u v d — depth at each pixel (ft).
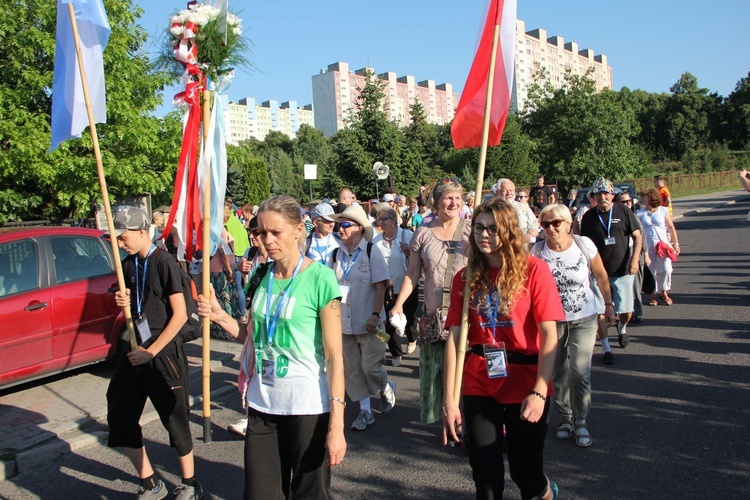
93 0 13.91
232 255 28.66
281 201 9.25
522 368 9.38
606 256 22.12
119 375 12.25
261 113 511.81
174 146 55.62
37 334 19.22
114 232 12.15
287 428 9.11
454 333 9.82
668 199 43.91
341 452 8.70
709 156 220.64
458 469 13.76
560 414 15.93
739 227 70.74
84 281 20.80
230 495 13.07
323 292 9.04
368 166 120.37
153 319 12.20
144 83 53.83
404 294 15.24
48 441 16.29
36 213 54.19
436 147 166.81
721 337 23.36
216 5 11.71
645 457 13.65
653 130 262.47
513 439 9.44
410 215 47.57
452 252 14.48
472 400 9.53
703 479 12.42
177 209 12.44
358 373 16.72
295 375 9.02
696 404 16.61
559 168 90.12
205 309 10.40
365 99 124.67
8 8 46.91
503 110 12.09
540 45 376.68
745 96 258.98
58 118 14.15
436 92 418.51
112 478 14.38
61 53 14.06
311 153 240.12
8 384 18.69
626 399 17.44
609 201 22.11
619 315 22.77
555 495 10.36
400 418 17.26
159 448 15.94
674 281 37.73
